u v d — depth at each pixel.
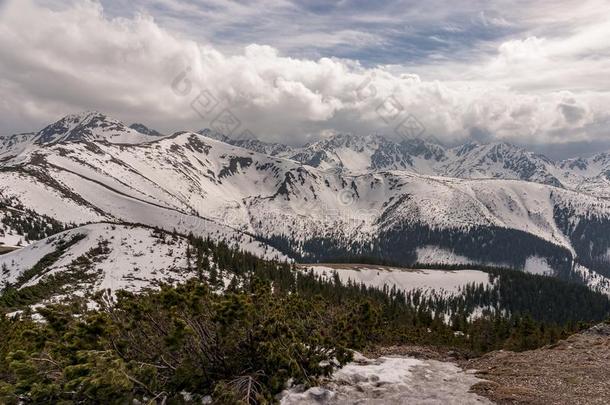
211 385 14.33
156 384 13.30
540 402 13.74
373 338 27.67
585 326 50.59
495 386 15.58
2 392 11.21
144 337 14.91
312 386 15.05
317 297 25.28
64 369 11.47
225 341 14.77
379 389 15.46
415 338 32.12
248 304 14.48
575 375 16.97
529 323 49.94
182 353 14.80
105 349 13.39
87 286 77.88
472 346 39.97
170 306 14.57
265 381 15.13
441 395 14.65
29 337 13.35
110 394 11.91
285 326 15.84
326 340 17.38
